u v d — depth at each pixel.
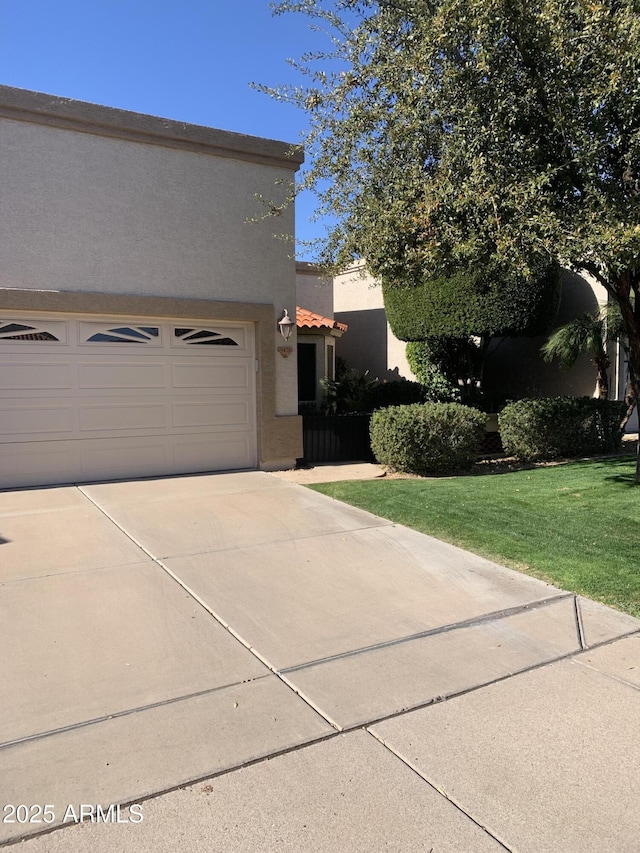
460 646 4.08
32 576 5.28
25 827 2.48
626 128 6.52
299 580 5.27
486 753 2.96
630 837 2.44
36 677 3.64
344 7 7.64
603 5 5.93
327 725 3.19
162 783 2.74
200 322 10.09
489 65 6.56
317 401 15.12
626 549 5.96
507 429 11.32
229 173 10.00
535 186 6.27
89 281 8.97
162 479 9.64
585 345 12.34
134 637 4.18
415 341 14.31
